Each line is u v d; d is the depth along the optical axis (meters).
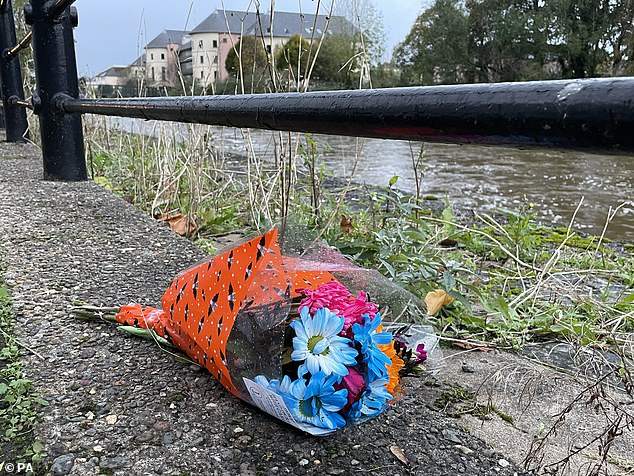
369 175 4.71
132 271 1.56
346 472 0.79
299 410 0.82
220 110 0.84
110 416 0.89
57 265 1.58
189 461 0.80
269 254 0.91
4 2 4.07
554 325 1.43
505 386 1.09
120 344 1.13
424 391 1.05
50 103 2.59
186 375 1.02
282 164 1.82
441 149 7.07
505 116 0.41
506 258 2.17
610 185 4.48
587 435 0.96
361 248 1.67
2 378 0.99
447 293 1.43
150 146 3.51
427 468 0.81
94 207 2.23
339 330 0.85
